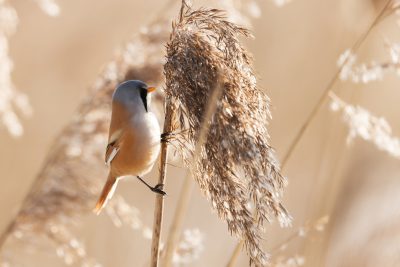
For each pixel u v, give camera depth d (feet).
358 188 32.58
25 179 45.73
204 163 21.16
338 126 33.45
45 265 39.81
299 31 54.44
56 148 34.14
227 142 20.63
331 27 48.75
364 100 45.32
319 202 32.30
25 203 33.35
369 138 27.84
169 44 22.65
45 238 32.78
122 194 48.80
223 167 20.80
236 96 21.15
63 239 32.96
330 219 31.65
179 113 21.98
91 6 59.93
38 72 57.00
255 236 20.47
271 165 20.45
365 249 31.12
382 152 33.94
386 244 31.30
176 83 21.98
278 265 26.55
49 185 33.19
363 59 32.78
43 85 56.18
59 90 55.98
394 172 33.32
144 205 48.60
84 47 57.77
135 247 42.70
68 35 58.39
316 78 51.67
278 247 27.12
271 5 55.31
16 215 33.09
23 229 32.83
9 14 37.04
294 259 26.86
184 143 22.16
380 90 46.73
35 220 32.71
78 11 59.47
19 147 47.88
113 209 33.91
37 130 51.29
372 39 32.76
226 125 20.80
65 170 33.47
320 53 52.13
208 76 21.61
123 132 25.20
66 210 33.06
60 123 52.60
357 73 26.50
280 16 55.16
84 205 33.24
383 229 31.40
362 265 30.81
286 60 53.21
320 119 38.60
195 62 21.83
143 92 25.68
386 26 27.55
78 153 33.73
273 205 20.15
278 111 50.31
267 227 37.32
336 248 31.30
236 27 22.08
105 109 34.01
